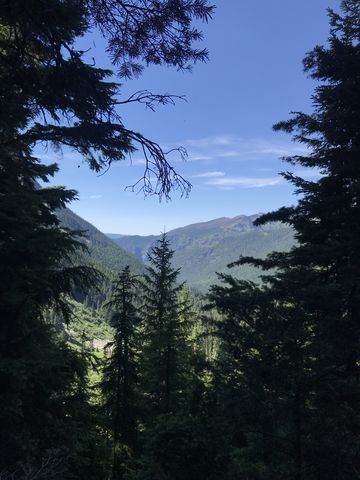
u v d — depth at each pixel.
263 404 13.30
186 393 22.31
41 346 9.94
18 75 6.20
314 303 9.80
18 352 8.73
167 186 6.19
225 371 15.48
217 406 15.52
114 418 20.88
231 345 14.41
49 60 6.23
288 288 10.84
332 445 9.36
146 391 23.47
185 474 12.16
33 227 10.09
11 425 8.17
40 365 7.86
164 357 23.52
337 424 9.53
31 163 9.52
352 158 9.68
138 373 23.31
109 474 18.45
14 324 8.58
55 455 8.27
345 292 9.21
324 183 10.37
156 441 12.89
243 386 14.02
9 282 8.39
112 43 5.95
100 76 7.83
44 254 8.85
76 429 9.95
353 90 9.31
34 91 6.22
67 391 11.13
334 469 9.10
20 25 5.77
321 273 10.69
